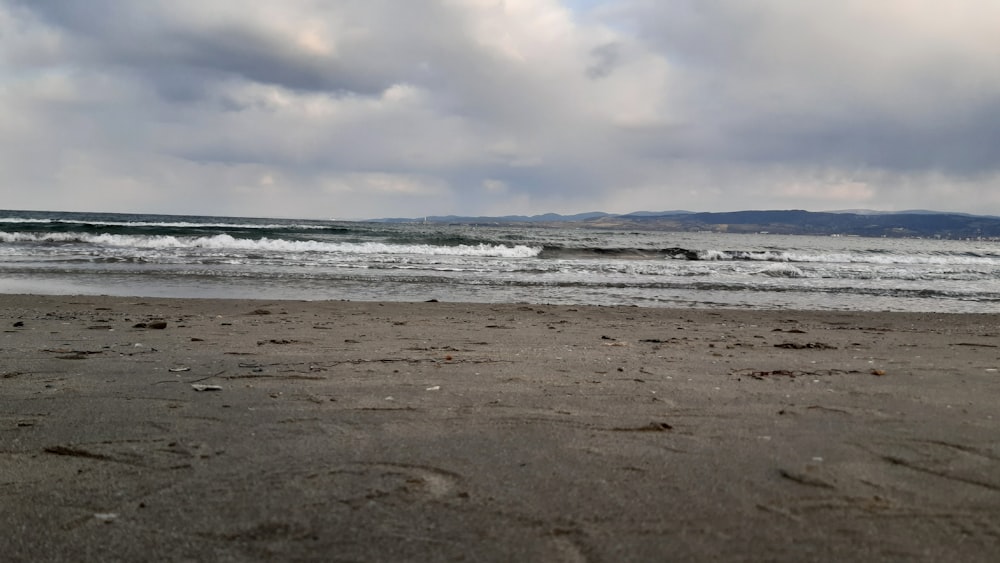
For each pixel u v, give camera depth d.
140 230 28.52
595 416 3.19
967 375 4.54
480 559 1.71
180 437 2.79
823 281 17.70
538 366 4.65
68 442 2.73
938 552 1.75
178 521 1.94
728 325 8.58
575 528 1.89
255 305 9.69
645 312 10.14
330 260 18.95
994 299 14.81
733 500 2.10
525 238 37.62
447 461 2.48
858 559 1.71
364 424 3.01
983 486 2.24
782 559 1.71
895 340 7.07
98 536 1.85
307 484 2.24
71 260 16.92
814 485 2.24
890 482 2.27
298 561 1.70
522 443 2.72
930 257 30.39
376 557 1.72
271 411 3.25
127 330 6.55
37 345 5.43
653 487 2.21
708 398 3.63
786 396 3.70
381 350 5.39
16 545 1.81
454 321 8.15
